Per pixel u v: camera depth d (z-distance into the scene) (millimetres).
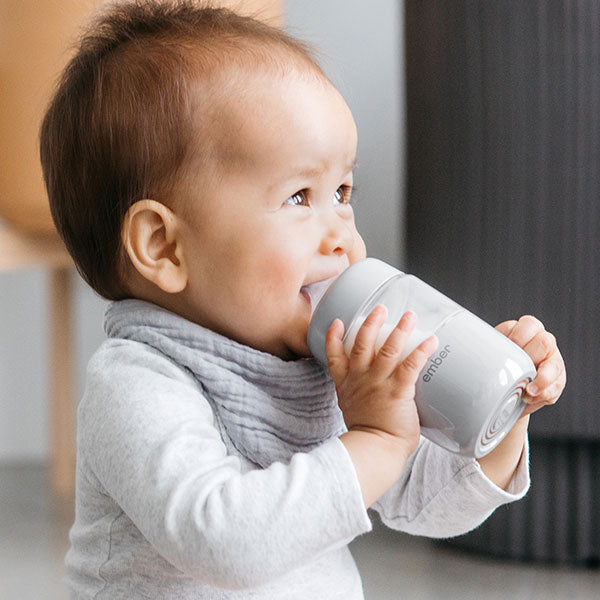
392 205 2205
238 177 839
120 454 773
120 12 976
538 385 822
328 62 1169
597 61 1485
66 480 2156
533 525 1575
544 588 1482
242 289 843
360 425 776
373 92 2211
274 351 874
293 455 823
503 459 928
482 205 1532
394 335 768
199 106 850
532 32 1497
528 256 1509
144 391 803
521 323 869
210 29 911
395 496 989
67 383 2137
